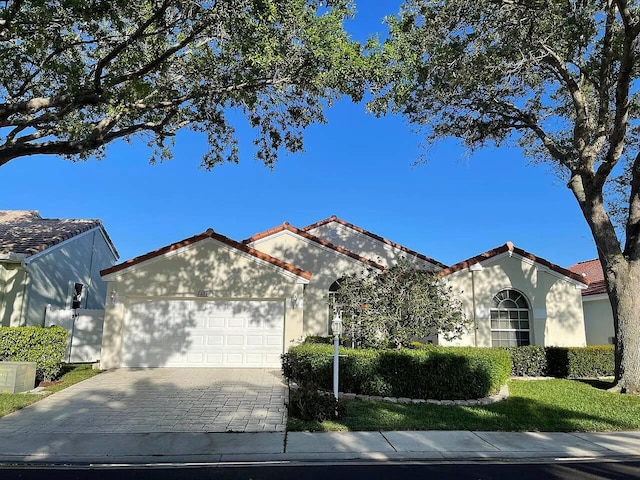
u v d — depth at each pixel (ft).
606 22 38.42
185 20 31.35
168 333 48.73
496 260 56.95
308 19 32.68
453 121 49.11
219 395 35.60
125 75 32.94
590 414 30.86
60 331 41.88
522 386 41.11
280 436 25.61
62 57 36.24
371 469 20.89
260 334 49.32
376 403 32.94
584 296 73.36
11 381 35.55
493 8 34.78
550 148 46.32
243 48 30.30
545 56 41.01
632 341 39.01
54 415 29.81
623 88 36.35
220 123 43.65
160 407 31.94
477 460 22.25
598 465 21.48
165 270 49.08
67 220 70.38
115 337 47.83
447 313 40.88
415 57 36.63
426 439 25.14
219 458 22.26
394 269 42.16
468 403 33.45
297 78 35.88
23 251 51.90
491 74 38.42
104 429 26.86
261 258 49.83
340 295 42.88
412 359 35.06
